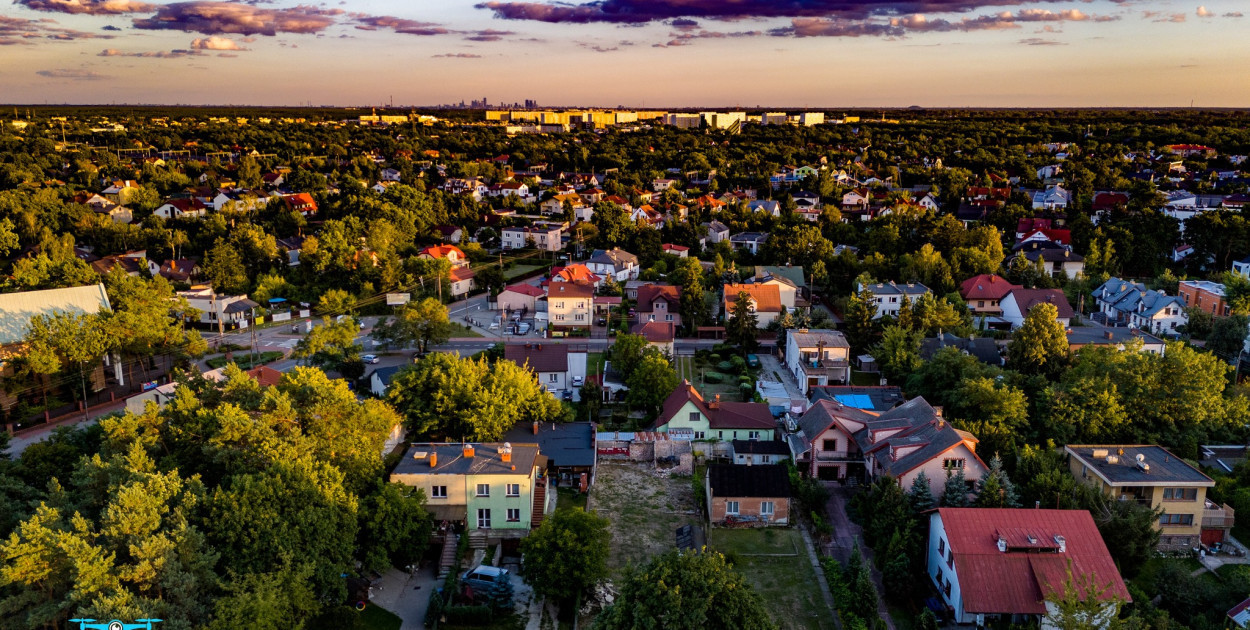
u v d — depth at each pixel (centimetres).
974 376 8150
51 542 4112
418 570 5872
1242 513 6438
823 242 15400
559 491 7131
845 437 7238
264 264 15000
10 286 12325
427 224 19088
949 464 6356
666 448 7844
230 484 5234
